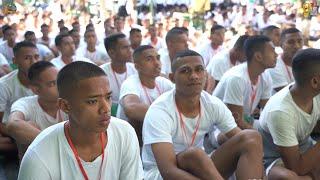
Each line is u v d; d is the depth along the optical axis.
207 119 2.40
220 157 2.19
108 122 1.62
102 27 10.03
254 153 2.09
